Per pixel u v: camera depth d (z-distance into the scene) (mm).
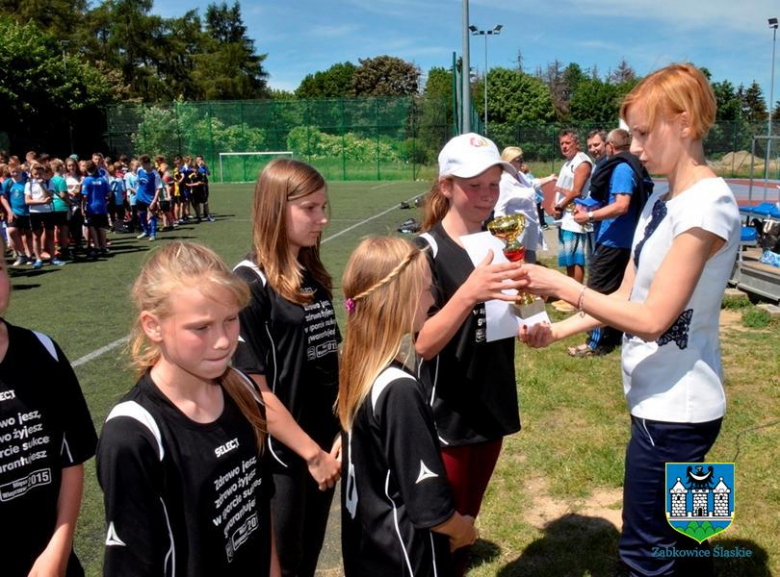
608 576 2930
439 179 2408
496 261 2320
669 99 1932
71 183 13086
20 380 1772
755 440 4070
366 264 1811
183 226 17234
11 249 12500
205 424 1667
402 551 1775
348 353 1852
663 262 1944
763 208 7734
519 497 3592
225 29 77812
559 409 4703
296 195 2283
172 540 1598
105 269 11484
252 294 2254
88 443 1939
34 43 32688
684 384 2039
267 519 1881
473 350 2324
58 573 1800
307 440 2256
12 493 1751
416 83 86688
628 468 2209
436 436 1786
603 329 5742
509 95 66500
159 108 34562
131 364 1746
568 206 7191
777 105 64000
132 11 61844
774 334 6312
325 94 92562
